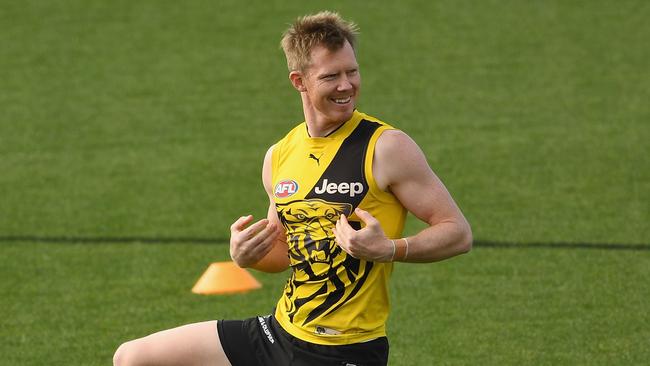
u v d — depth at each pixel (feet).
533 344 74.38
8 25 179.63
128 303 85.05
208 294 86.58
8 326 80.69
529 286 85.92
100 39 172.96
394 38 168.86
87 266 94.17
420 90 148.97
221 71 159.12
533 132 131.23
